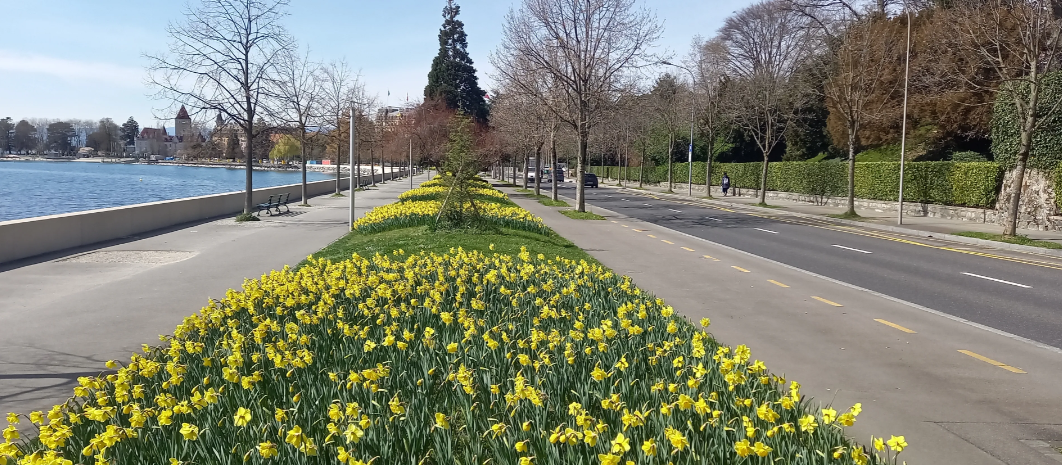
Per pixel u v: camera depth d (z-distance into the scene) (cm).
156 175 10694
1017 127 2594
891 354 834
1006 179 2680
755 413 508
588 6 3141
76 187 7062
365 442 465
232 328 744
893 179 3403
